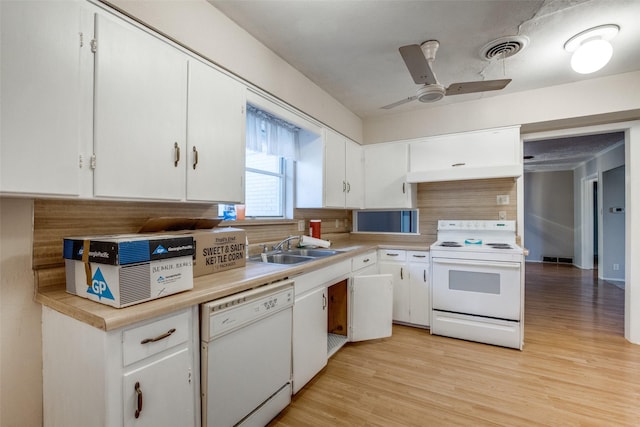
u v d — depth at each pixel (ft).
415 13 5.91
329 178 9.79
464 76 8.54
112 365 3.22
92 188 3.96
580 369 7.33
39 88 3.47
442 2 5.61
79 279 3.88
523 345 8.67
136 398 3.43
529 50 7.20
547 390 6.46
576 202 22.22
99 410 3.26
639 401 6.04
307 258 7.97
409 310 10.16
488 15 5.96
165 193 4.86
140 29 4.57
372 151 11.91
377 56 7.55
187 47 5.26
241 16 6.03
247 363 4.81
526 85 9.13
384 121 11.76
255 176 8.60
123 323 3.22
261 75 6.91
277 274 5.48
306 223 10.28
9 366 3.94
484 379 6.90
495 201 10.77
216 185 5.75
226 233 5.71
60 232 4.42
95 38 3.99
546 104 9.23
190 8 5.30
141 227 5.07
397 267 10.36
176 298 3.88
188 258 4.25
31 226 4.14
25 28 3.37
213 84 5.73
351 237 13.03
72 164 3.77
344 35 6.68
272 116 8.14
